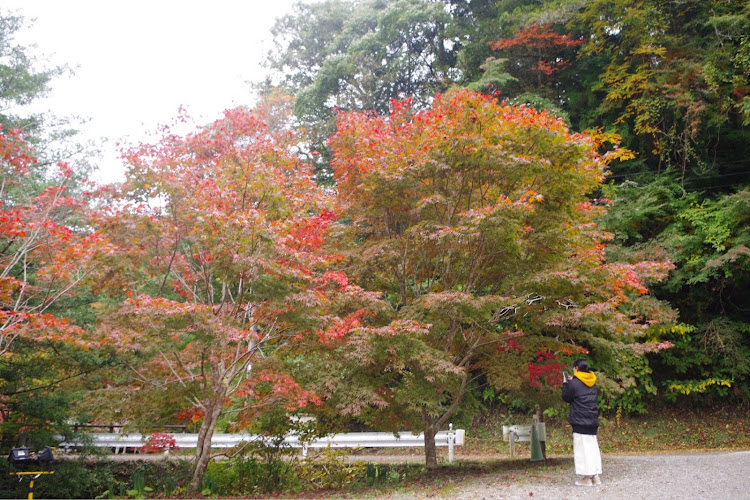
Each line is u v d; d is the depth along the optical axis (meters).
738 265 17.03
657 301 17.03
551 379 10.48
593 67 22.31
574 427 7.34
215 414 10.02
